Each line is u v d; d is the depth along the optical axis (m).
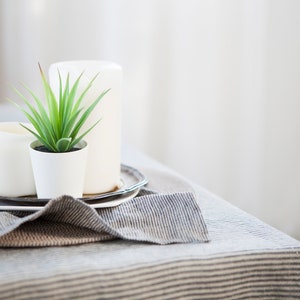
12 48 1.84
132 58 1.93
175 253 0.78
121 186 0.96
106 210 0.87
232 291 0.78
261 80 1.96
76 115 0.86
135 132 2.01
